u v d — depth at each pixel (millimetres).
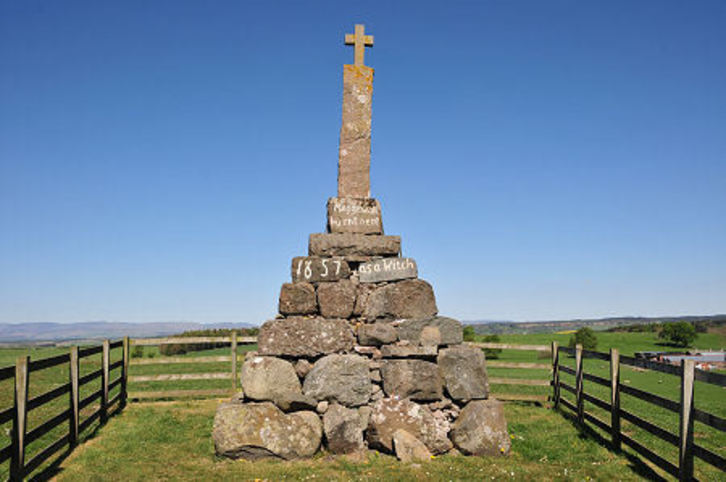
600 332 57250
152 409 10906
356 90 9906
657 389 15867
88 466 7172
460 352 8273
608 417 10758
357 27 10141
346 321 8406
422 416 7770
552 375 12164
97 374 9594
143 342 12070
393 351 8219
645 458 7555
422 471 6766
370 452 7621
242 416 7441
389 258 8984
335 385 7871
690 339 43812
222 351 27438
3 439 8195
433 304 8852
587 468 7047
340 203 9312
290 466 7031
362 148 9719
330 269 8742
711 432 9523
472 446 7625
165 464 7199
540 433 9141
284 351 8109
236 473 6754
